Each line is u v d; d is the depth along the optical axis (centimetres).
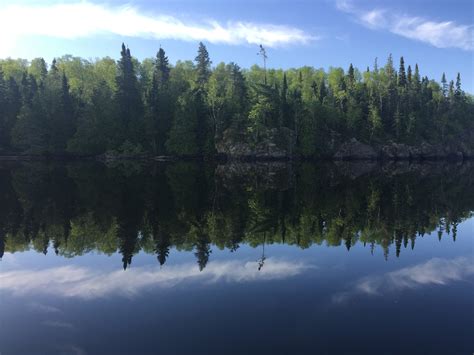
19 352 767
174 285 1141
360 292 1092
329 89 9825
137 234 1816
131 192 3244
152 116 7406
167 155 7625
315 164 7638
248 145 7756
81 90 8212
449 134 10181
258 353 769
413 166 7662
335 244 1669
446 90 11188
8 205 2520
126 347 789
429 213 2530
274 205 2767
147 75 8750
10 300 1030
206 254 1491
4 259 1411
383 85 10212
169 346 794
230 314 943
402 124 9506
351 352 776
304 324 891
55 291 1091
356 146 8756
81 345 797
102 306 989
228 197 3128
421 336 843
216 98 7806
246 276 1224
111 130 7306
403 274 1260
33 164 6266
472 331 865
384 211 2572
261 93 7919
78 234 1798
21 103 7444
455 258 1464
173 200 2889
